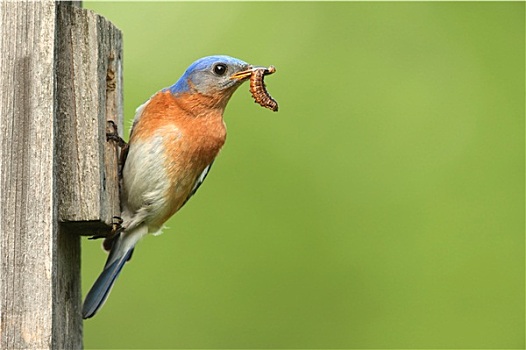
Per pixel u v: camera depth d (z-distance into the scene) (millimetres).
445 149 14898
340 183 14500
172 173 10469
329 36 15203
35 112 8953
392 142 14750
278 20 15328
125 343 13797
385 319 14023
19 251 8820
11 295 8781
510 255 14375
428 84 15047
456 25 15500
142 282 14047
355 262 14148
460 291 14203
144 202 10430
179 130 10500
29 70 9008
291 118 14766
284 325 13859
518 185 14656
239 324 13883
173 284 14023
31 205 8867
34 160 8914
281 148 14602
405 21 15398
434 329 14062
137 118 10609
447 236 14320
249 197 14336
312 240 14211
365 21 15398
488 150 14789
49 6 9086
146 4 15125
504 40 15359
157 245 14203
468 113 15008
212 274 14062
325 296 14094
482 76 15203
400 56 15227
